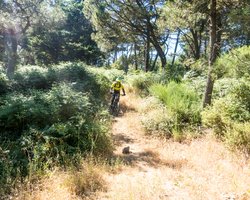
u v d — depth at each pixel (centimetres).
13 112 655
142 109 1105
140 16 1938
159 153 690
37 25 2255
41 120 677
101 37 2406
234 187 471
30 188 457
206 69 958
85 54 3978
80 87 1155
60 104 738
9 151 538
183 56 2622
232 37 826
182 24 1439
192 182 508
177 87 1109
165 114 888
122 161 616
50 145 581
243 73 883
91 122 733
